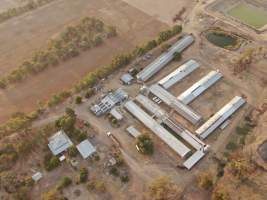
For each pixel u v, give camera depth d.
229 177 90.50
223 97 114.38
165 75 123.50
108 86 120.31
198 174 92.81
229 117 107.12
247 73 121.81
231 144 99.69
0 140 103.56
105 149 100.62
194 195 88.25
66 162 97.81
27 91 121.81
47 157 98.44
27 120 106.25
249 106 110.25
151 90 116.56
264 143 97.06
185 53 132.50
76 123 108.19
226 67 125.00
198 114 107.94
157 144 101.44
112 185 91.62
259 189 87.19
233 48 133.12
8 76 124.38
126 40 141.25
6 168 96.75
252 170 91.44
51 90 121.44
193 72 123.69
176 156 97.94
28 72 126.88
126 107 111.69
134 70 124.81
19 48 140.75
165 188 85.81
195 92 114.88
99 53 135.88
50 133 105.56
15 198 88.50
